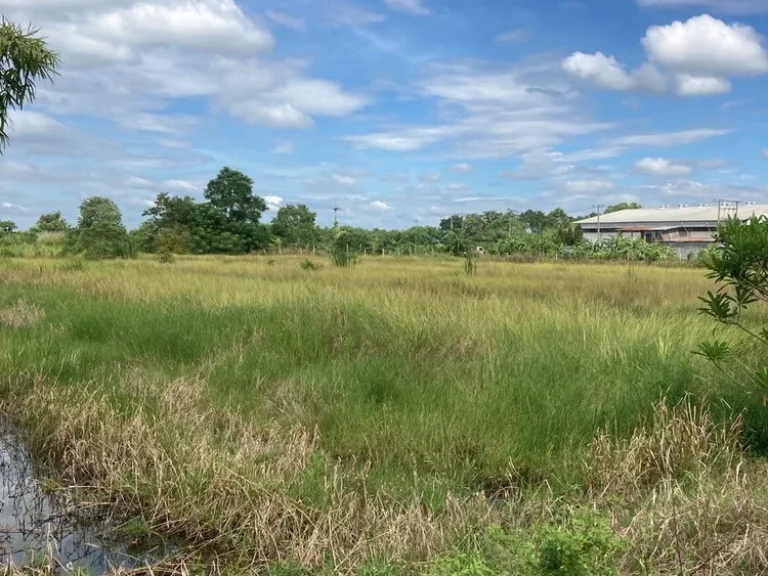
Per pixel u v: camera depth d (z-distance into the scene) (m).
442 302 11.31
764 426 5.12
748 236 4.63
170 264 25.73
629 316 9.67
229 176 66.50
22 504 4.45
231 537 3.83
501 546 3.14
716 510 3.67
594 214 95.12
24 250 35.00
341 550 3.48
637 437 4.84
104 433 5.06
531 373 6.29
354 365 7.00
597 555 2.67
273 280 16.59
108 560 3.73
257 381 6.66
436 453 4.90
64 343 8.57
